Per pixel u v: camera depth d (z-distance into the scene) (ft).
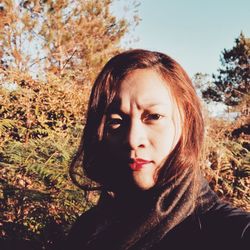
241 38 87.92
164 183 2.52
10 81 18.35
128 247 2.58
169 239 2.40
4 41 33.63
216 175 8.03
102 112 3.00
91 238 3.03
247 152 10.03
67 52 36.68
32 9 36.17
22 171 9.14
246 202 8.01
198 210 2.42
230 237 2.15
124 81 2.76
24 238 7.33
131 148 2.59
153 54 2.89
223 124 11.71
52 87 18.86
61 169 8.58
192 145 2.71
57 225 7.29
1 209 7.95
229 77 83.51
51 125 18.24
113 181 2.97
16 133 16.47
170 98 2.70
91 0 38.70
